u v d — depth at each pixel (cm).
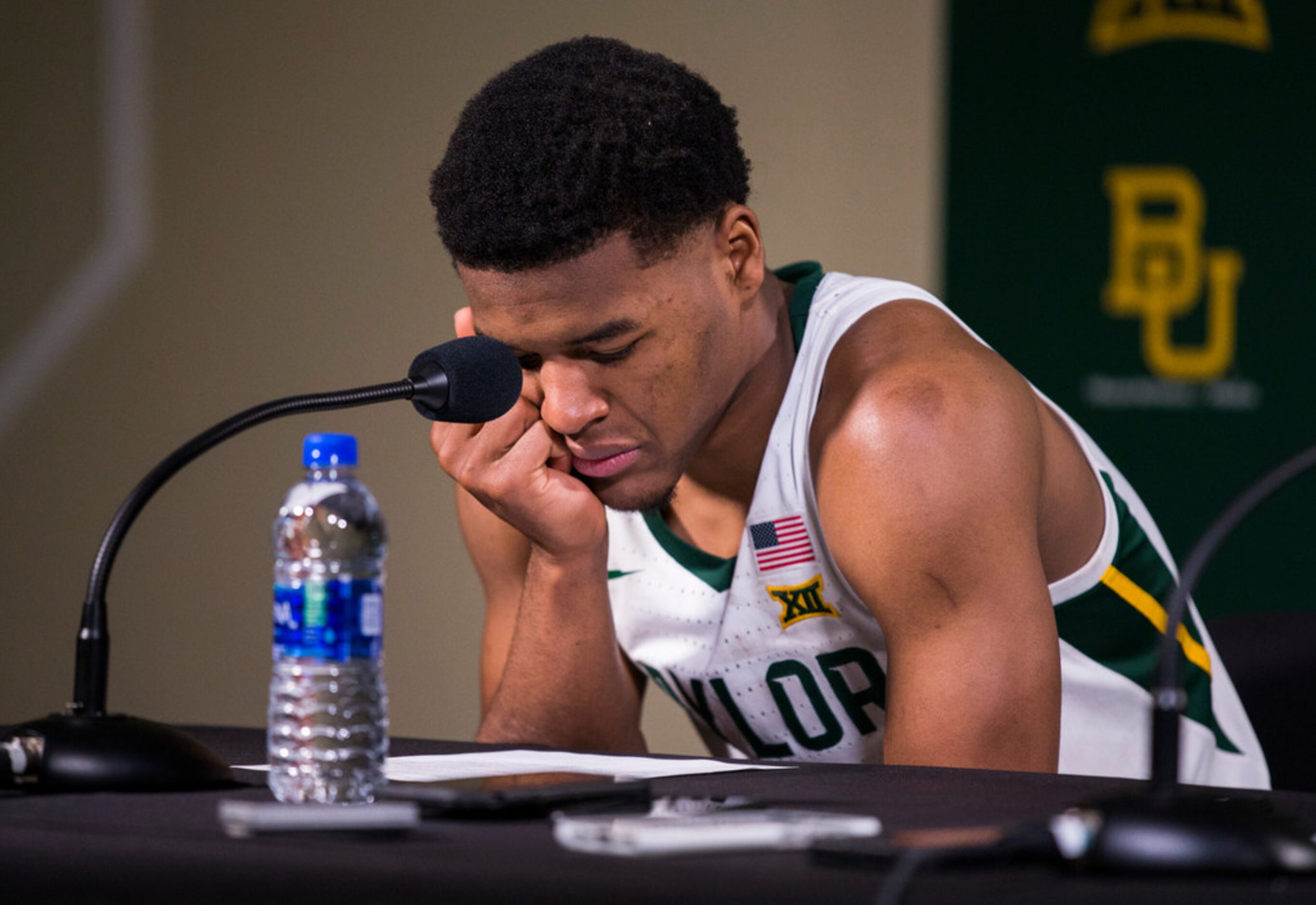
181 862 232
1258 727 603
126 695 1316
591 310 437
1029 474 464
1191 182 1337
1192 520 1330
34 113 1316
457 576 1350
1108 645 554
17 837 246
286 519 374
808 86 1394
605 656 569
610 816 259
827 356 512
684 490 557
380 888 220
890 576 455
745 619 542
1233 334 1330
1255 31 1329
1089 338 1341
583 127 431
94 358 1320
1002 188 1362
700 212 451
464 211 435
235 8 1343
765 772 359
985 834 234
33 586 1305
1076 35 1348
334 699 338
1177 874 217
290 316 1340
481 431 529
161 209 1332
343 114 1351
